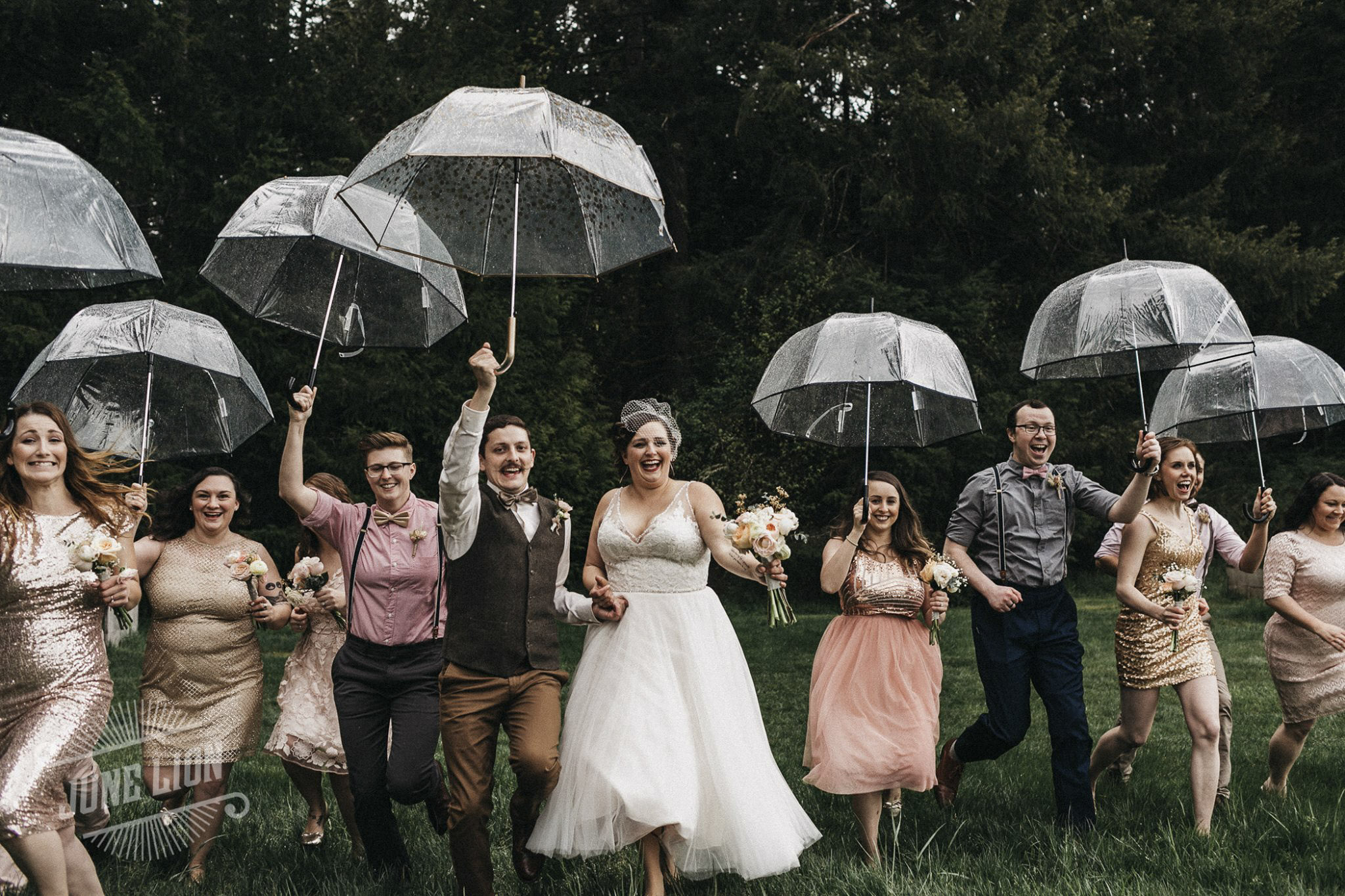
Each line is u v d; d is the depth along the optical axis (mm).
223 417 5383
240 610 4930
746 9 19844
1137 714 5293
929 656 5070
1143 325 5219
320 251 5191
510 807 4348
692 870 4168
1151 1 21109
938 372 5246
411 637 4465
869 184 18922
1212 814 5270
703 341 21375
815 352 5305
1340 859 4504
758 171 21234
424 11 20016
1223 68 21641
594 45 23219
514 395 17922
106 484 4215
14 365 14297
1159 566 5312
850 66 18703
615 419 21672
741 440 17922
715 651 4434
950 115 18156
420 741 4297
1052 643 5281
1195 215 20922
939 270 19750
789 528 4312
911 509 5262
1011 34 19516
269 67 17266
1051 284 20078
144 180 14922
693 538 4449
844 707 4906
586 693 4355
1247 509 5922
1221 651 11273
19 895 4160
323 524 4598
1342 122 24250
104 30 15703
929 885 4238
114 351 4902
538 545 4281
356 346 5383
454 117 3834
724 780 4180
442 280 5207
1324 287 19953
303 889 4508
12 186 4070
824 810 5668
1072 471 5480
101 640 4047
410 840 5191
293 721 4945
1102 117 22062
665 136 21625
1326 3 23844
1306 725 5668
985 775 6336
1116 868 4516
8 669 3824
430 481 17422
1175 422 6379
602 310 22188
